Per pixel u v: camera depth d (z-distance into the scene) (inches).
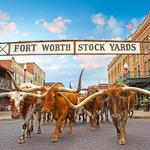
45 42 653.3
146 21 1605.6
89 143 389.1
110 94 374.3
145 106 1348.4
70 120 510.6
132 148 346.3
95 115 567.8
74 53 649.0
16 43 663.8
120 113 376.2
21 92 388.5
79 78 394.9
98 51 652.1
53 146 366.6
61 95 415.5
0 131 561.6
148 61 1642.5
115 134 486.9
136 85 1547.7
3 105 1713.8
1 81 1487.5
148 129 567.2
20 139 399.5
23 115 415.2
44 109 398.9
